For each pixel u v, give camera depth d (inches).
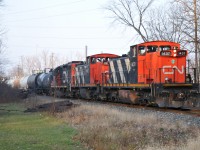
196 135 461.1
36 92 2022.6
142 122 604.1
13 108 1080.2
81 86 1354.6
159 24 1592.0
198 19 993.5
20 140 483.2
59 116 784.3
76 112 822.5
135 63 904.3
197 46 1061.1
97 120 658.8
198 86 799.7
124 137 481.1
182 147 398.0
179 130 511.5
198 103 787.4
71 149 430.3
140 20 1654.8
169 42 875.4
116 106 921.5
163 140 454.9
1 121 717.3
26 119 753.0
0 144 452.4
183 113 701.3
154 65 834.8
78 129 589.0
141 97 890.1
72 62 1519.4
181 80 837.2
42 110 933.8
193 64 1208.8
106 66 1171.9
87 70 1294.3
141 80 877.2
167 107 816.9
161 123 576.1
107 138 477.1
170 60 832.3
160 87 790.5
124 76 982.4
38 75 2071.9
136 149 419.8
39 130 586.2
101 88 1163.9
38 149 423.5
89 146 453.7
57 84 1627.7
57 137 513.3
